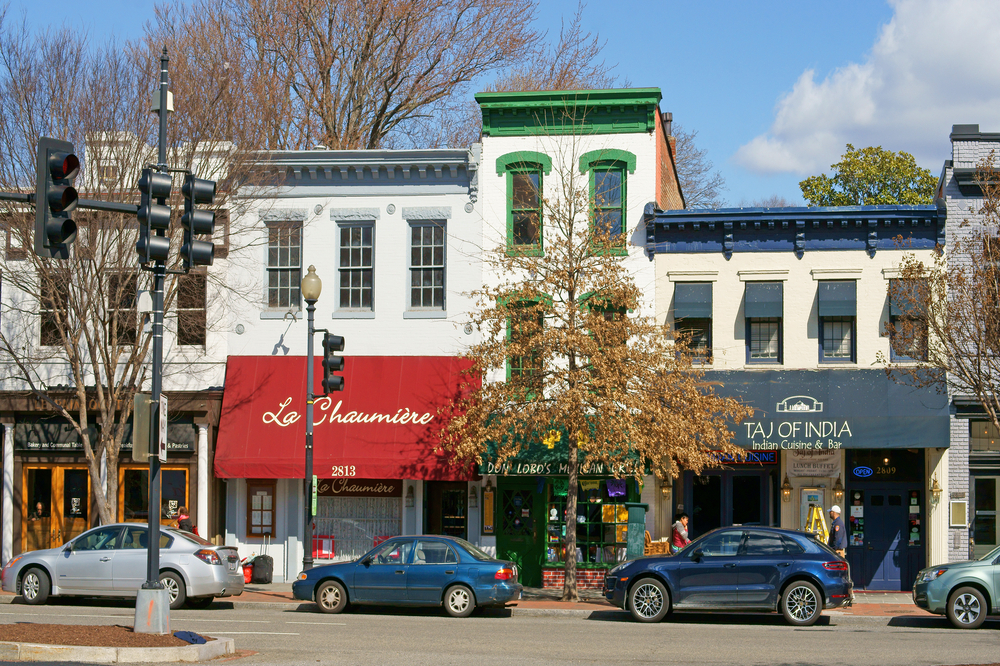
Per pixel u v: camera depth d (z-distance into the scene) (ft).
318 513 82.58
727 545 61.31
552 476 79.15
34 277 76.69
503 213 82.53
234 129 78.64
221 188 76.43
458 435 71.31
